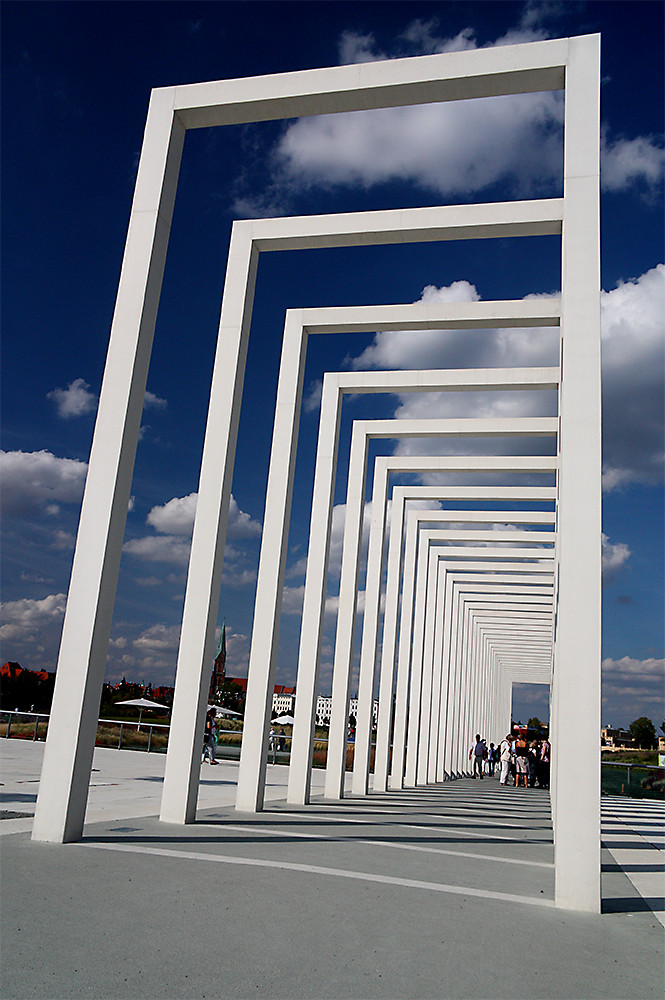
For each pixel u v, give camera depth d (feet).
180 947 9.89
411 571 64.95
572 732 16.84
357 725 49.37
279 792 41.88
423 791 56.49
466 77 21.94
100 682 19.34
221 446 27.30
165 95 23.75
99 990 8.12
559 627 17.63
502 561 73.46
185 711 24.73
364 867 17.19
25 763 38.70
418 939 11.32
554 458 50.44
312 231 30.04
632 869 22.79
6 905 11.32
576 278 19.42
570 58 20.99
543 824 34.47
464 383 41.86
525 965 10.58
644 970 11.00
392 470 53.62
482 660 104.53
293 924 11.48
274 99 23.12
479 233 29.60
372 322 36.65
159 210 22.38
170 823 22.97
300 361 36.50
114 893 12.60
